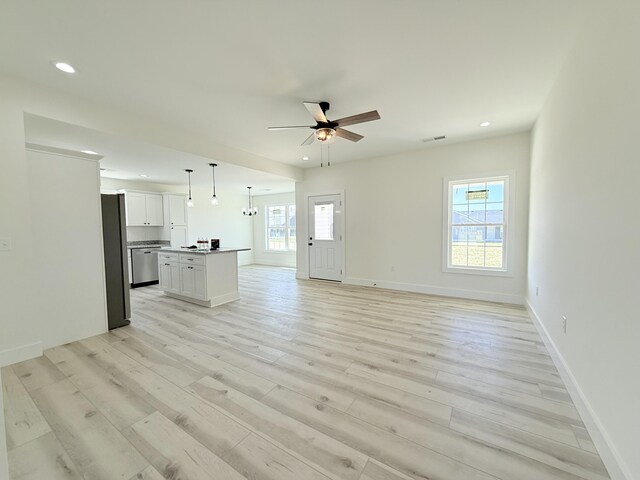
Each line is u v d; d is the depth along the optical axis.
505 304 4.32
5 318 2.48
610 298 1.52
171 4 1.75
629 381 1.30
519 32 2.04
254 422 1.77
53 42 2.08
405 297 4.80
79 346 2.89
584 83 1.93
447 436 1.64
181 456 1.51
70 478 1.39
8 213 2.48
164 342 2.99
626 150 1.39
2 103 2.45
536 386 2.14
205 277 4.28
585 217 1.89
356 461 1.47
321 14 1.86
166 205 6.83
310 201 6.51
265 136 4.17
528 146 4.12
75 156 3.04
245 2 1.75
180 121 3.60
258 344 2.92
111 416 1.83
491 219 4.55
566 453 1.52
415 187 5.09
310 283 6.14
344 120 2.91
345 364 2.48
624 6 1.42
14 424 1.76
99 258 3.23
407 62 2.40
